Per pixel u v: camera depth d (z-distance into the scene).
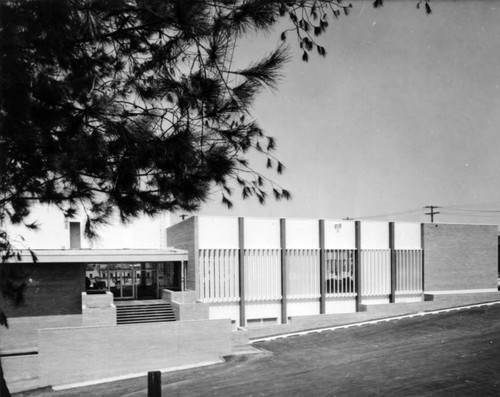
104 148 5.79
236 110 5.60
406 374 18.62
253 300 30.06
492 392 16.16
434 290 35.53
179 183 6.22
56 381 20.00
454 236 36.44
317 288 31.91
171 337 22.28
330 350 23.69
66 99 5.41
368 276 33.56
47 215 30.27
